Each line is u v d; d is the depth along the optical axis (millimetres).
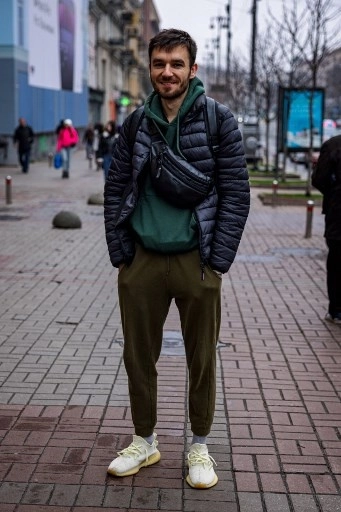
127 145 3553
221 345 6152
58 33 36688
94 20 54938
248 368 5547
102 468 3836
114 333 6488
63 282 8734
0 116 28469
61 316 7078
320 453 4078
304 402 4848
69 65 40156
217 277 3549
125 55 72562
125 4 73312
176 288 3516
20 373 5332
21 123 26203
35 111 32188
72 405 4707
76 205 17062
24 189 20734
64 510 3432
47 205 16984
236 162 3422
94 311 7309
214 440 4207
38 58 32438
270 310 7480
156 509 3457
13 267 9648
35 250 11016
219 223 3473
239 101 49312
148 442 3850
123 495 3572
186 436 4250
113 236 3555
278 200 18453
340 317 6957
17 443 4117
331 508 3498
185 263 3480
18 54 28688
